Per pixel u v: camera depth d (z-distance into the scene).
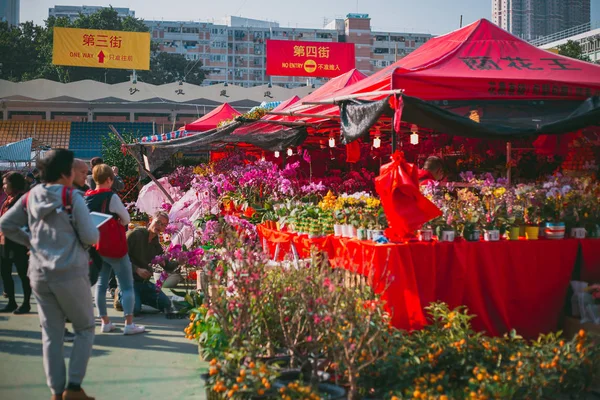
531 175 8.98
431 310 4.93
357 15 106.56
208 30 118.38
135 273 7.00
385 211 5.04
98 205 5.78
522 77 6.50
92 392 4.33
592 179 6.68
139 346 5.61
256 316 4.40
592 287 5.08
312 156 14.50
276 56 23.55
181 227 9.65
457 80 6.34
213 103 35.50
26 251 7.11
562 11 175.75
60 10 141.88
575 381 4.11
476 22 8.02
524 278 5.21
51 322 3.93
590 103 6.07
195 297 6.75
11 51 54.75
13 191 7.11
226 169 11.74
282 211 7.25
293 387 3.54
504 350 4.27
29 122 38.75
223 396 3.68
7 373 4.84
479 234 5.23
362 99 5.94
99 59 27.81
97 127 39.16
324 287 4.01
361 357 3.84
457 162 9.70
